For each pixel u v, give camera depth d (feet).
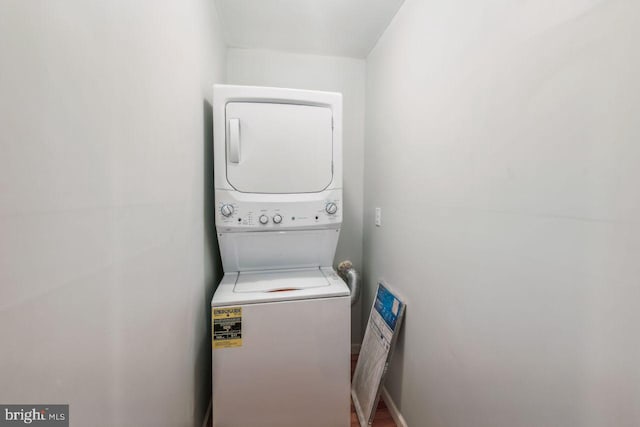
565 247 1.97
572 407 1.94
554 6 2.01
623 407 1.65
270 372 4.03
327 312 4.18
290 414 4.13
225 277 4.82
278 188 4.53
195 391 3.89
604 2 1.69
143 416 2.27
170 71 2.82
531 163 2.23
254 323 3.96
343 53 6.49
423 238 4.01
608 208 1.69
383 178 5.58
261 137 4.42
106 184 1.75
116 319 1.88
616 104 1.64
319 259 5.21
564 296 1.98
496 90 2.60
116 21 1.85
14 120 1.13
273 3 4.80
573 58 1.88
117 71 1.86
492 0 2.63
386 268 5.42
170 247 2.87
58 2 1.35
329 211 4.72
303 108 4.57
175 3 2.94
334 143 4.74
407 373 4.46
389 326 4.77
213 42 4.81
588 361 1.83
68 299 1.45
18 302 1.17
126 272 2.00
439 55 3.58
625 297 1.62
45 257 1.30
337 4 4.79
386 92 5.43
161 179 2.61
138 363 2.19
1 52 1.07
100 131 1.69
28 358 1.22
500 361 2.60
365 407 4.83
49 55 1.30
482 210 2.82
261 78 6.35
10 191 1.12
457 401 3.25
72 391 1.48
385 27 5.42
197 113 3.87
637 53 1.53
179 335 3.17
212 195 4.88
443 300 3.53
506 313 2.52
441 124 3.54
